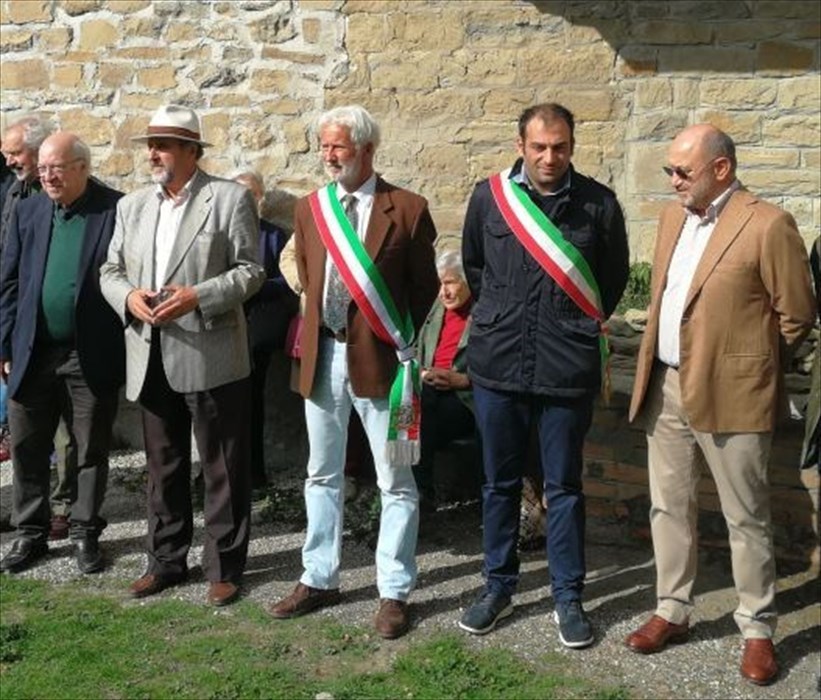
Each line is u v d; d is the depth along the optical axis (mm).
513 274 3754
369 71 5621
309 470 4102
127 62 5906
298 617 4047
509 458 3889
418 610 4090
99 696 3514
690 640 3861
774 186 5227
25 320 4402
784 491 4289
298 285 4703
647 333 3770
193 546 4691
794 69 5145
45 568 4516
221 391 4137
